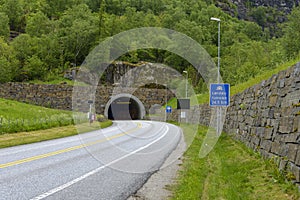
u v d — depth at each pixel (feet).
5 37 318.65
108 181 25.96
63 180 25.94
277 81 32.86
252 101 44.70
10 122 78.33
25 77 230.07
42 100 199.52
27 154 41.37
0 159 36.94
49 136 68.18
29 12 402.52
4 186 23.72
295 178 22.81
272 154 30.25
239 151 42.19
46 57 243.81
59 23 285.43
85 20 231.91
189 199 21.43
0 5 400.67
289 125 26.22
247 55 183.93
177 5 330.34
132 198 21.57
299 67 26.68
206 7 387.96
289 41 102.73
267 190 23.47
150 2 320.91
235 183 26.58
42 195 21.35
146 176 28.25
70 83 208.44
